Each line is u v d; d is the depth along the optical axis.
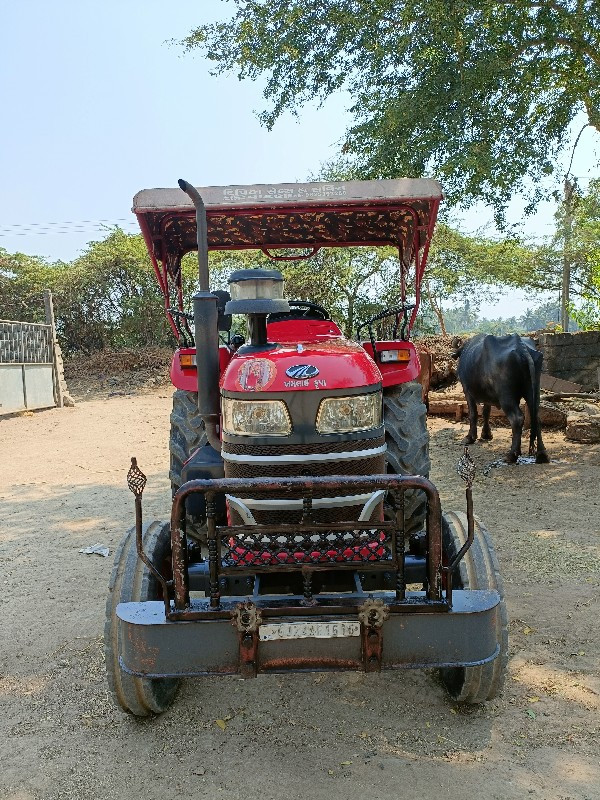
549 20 9.45
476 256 25.45
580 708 3.39
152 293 27.00
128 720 3.44
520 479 7.95
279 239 5.90
